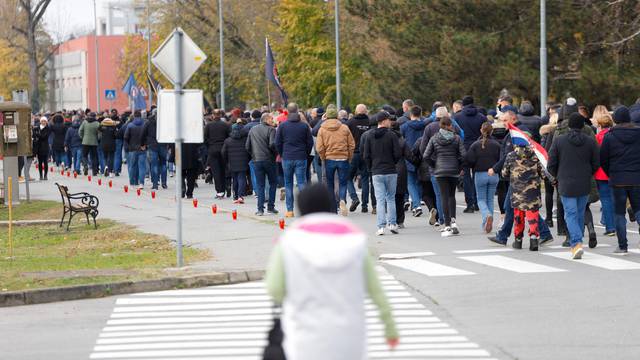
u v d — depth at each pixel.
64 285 28.94
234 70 133.75
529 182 34.91
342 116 51.41
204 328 23.88
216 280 30.33
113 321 25.02
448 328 23.08
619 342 21.47
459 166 39.41
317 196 13.33
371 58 93.06
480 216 46.50
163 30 137.62
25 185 69.00
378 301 12.99
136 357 20.92
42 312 26.66
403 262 32.91
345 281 12.60
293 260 12.61
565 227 38.44
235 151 55.97
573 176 33.00
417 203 46.91
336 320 12.52
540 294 27.03
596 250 35.06
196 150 60.31
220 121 59.81
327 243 12.65
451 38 79.88
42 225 50.16
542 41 64.69
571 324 23.31
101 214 52.38
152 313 26.02
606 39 76.62
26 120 60.81
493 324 23.45
